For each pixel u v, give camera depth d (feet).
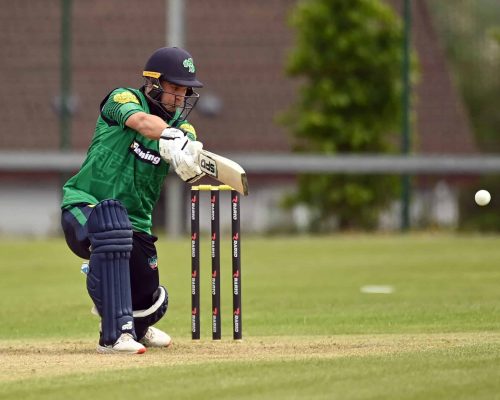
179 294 177.17
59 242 295.28
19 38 456.04
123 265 98.99
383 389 71.87
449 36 544.21
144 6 464.65
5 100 444.55
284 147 436.35
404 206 331.77
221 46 456.45
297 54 366.63
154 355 95.81
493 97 521.24
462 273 209.87
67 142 335.67
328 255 252.62
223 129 440.04
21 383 77.97
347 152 364.58
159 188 103.55
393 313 147.33
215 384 74.79
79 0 462.60
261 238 313.94
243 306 160.45
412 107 400.67
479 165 330.54
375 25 363.15
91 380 78.13
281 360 86.69
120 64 450.30
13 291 186.60
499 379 74.69
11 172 394.11
